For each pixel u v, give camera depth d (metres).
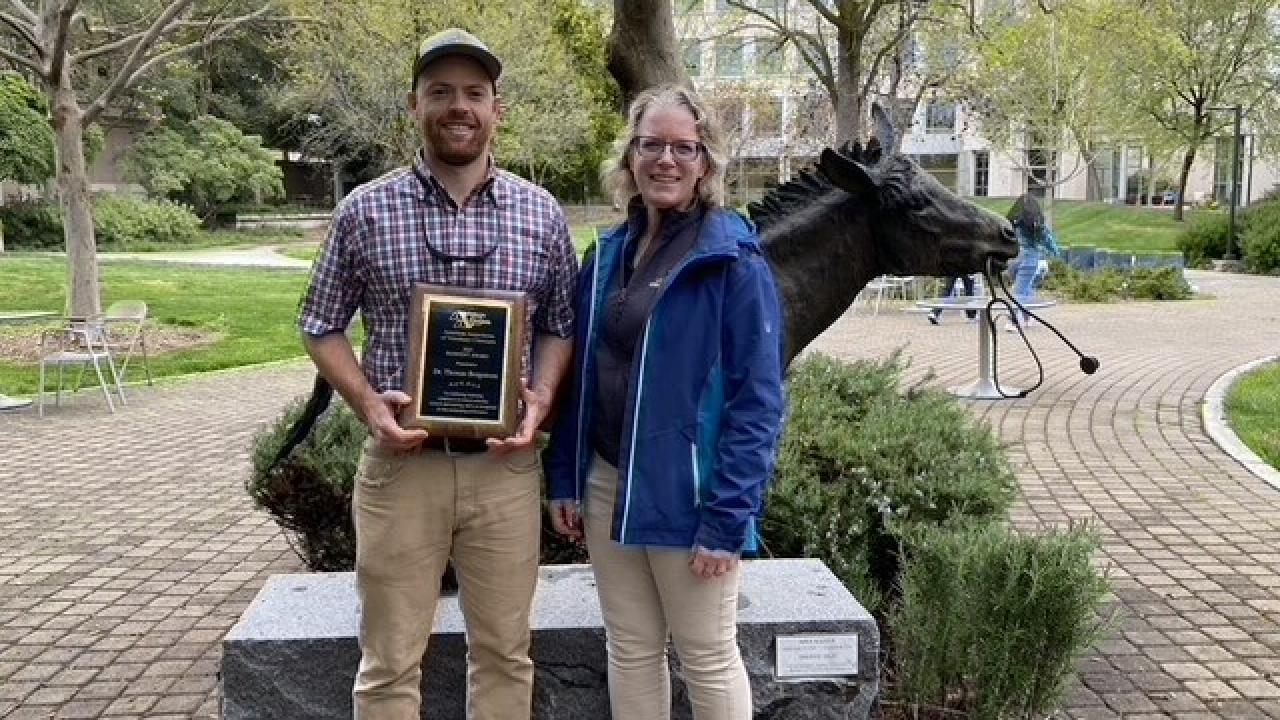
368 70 20.53
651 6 5.00
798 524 4.17
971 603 3.45
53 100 13.92
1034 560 3.36
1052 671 3.41
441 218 2.64
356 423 4.58
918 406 5.03
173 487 7.46
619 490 2.59
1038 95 25.52
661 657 2.80
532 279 2.72
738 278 2.53
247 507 6.91
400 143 21.53
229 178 39.09
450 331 2.61
